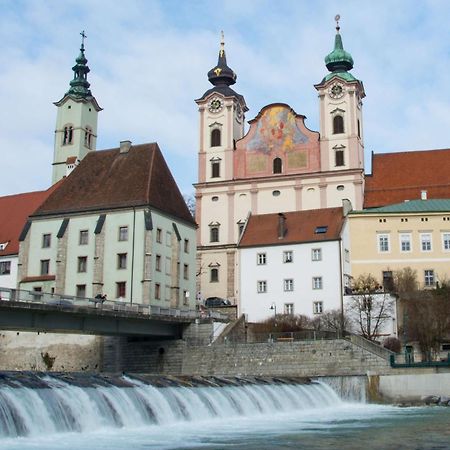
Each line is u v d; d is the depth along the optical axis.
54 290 90.31
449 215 92.19
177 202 96.94
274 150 116.19
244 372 71.69
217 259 113.56
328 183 111.44
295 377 64.75
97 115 156.62
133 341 79.12
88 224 90.62
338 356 67.38
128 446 33.94
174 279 91.12
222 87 122.31
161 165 97.25
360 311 82.06
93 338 80.88
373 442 35.25
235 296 110.94
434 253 91.69
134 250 86.94
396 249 92.62
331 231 91.25
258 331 81.56
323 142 113.31
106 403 41.19
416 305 81.19
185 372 75.31
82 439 35.81
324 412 53.78
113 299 86.50
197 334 76.81
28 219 94.81
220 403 49.00
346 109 113.38
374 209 97.56
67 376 44.91
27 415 36.03
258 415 50.72
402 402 62.50
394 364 64.12
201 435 38.56
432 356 69.69
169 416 44.28
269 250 92.31
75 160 146.75
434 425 43.59
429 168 112.75
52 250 92.38
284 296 90.25
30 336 83.00
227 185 116.50
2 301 58.78
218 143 119.31
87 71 156.88
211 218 116.38
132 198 89.69
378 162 116.50
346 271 90.69
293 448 33.25
